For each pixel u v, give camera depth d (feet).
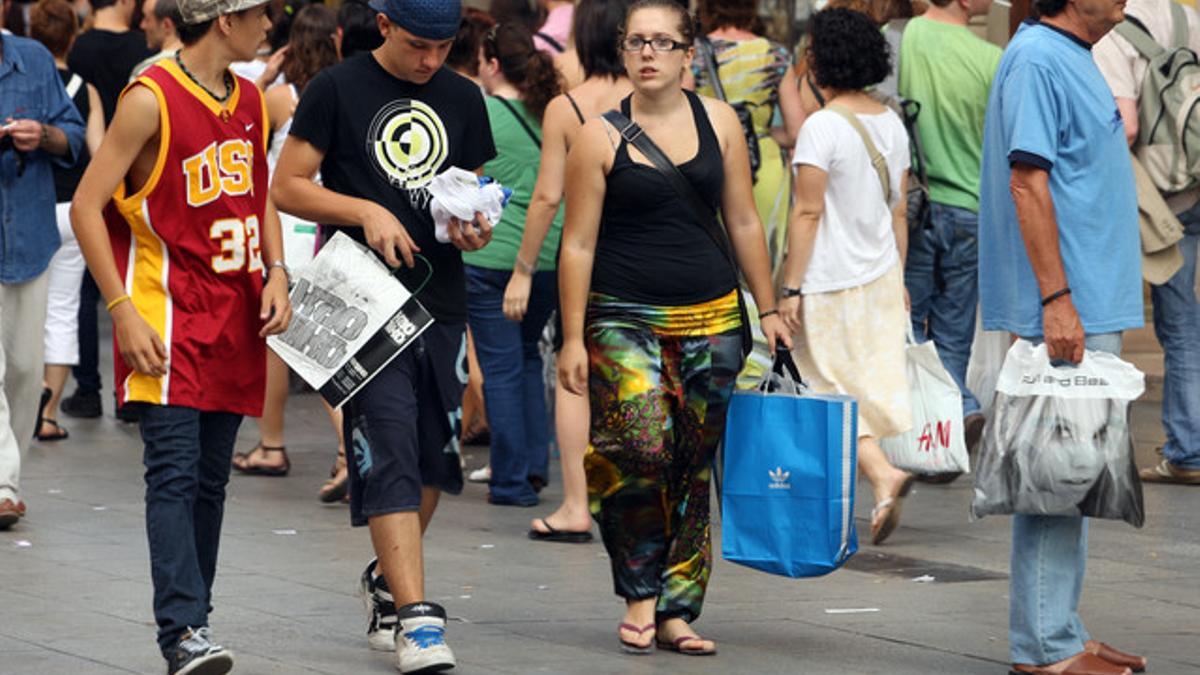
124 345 46.85
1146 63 76.74
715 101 52.47
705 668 50.72
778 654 52.44
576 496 69.51
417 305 49.65
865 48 70.54
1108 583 62.39
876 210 70.69
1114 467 47.91
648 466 51.31
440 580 62.28
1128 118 76.54
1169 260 77.36
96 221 46.60
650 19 50.62
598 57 65.62
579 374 51.31
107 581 60.85
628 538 51.96
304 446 92.68
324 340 49.42
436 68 50.21
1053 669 49.83
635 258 51.03
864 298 70.49
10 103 72.28
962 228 81.20
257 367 49.26
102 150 46.62
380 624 51.93
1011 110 48.75
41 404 92.99
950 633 55.21
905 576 63.57
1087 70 48.80
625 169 50.55
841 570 64.49
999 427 48.83
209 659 46.62
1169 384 80.84
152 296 47.62
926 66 80.43
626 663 51.08
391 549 49.16
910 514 75.00
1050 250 48.01
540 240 66.33
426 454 51.26
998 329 50.14
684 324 51.24
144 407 47.75
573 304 51.24
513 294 66.69
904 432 70.08
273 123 79.00
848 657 52.16
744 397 52.80
